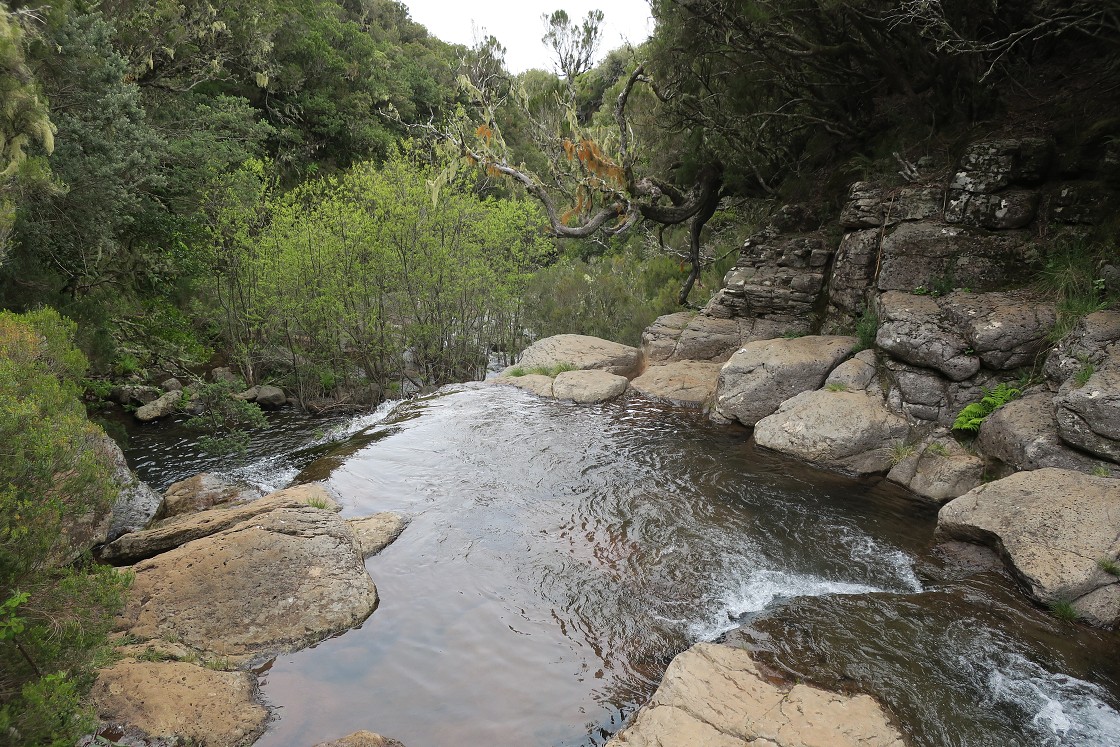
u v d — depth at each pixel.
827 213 13.84
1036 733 4.27
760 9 11.45
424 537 7.18
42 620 3.69
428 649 5.33
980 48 9.23
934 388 8.76
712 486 8.39
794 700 4.36
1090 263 8.40
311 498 7.73
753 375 10.74
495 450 9.80
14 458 3.92
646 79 13.38
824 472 8.75
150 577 5.77
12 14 7.27
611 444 10.00
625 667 5.13
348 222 15.33
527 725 4.52
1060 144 9.65
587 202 11.16
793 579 6.27
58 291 10.32
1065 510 6.02
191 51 18.36
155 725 4.19
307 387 16.19
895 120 13.07
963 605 5.62
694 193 15.85
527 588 6.21
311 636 5.39
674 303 18.83
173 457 11.49
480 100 10.38
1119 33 9.06
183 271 15.70
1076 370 7.18
